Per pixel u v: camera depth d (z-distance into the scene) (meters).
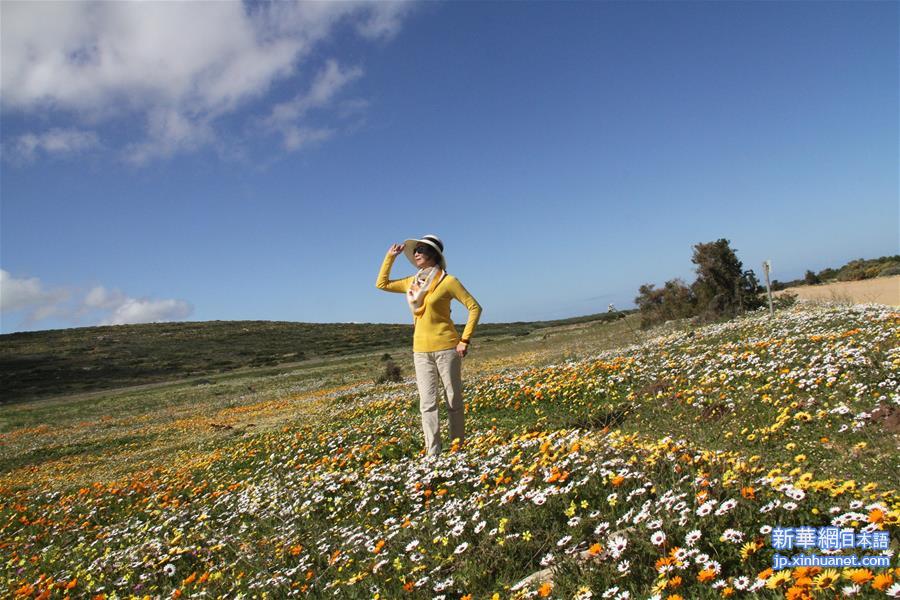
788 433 5.29
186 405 31.02
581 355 19.31
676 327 23.45
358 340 75.19
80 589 5.34
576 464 4.37
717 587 2.54
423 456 6.80
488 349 38.56
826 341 8.74
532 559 3.40
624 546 3.02
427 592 3.40
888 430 4.82
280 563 4.58
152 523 7.40
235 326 92.12
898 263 33.81
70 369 60.06
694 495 3.34
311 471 7.96
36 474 15.10
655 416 7.11
